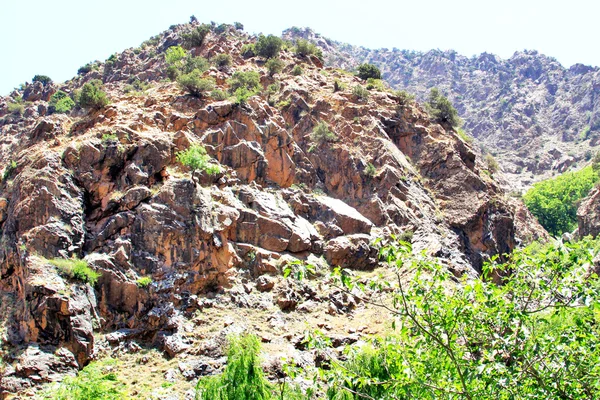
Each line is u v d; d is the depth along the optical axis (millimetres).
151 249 37531
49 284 32812
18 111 79625
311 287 39938
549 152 164000
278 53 70812
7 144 70875
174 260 37625
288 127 55781
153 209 38531
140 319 34938
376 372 20844
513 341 15984
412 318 15688
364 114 58188
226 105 49500
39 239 35500
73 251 36250
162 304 35594
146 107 51094
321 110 58062
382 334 35062
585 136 170375
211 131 47781
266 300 38125
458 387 14930
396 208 49594
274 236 42500
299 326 36281
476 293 16188
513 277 17328
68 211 37656
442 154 56844
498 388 14953
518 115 193375
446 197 54719
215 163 45625
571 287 15312
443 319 16297
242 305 37219
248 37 91375
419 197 52625
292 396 23516
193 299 36250
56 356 30922
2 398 28266
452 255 48156
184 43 78562
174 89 55188
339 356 33156
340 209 48500
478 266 51250
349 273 42969
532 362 14867
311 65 70438
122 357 32719
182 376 30891
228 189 43812
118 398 26344
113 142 41562
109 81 85312
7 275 36000
